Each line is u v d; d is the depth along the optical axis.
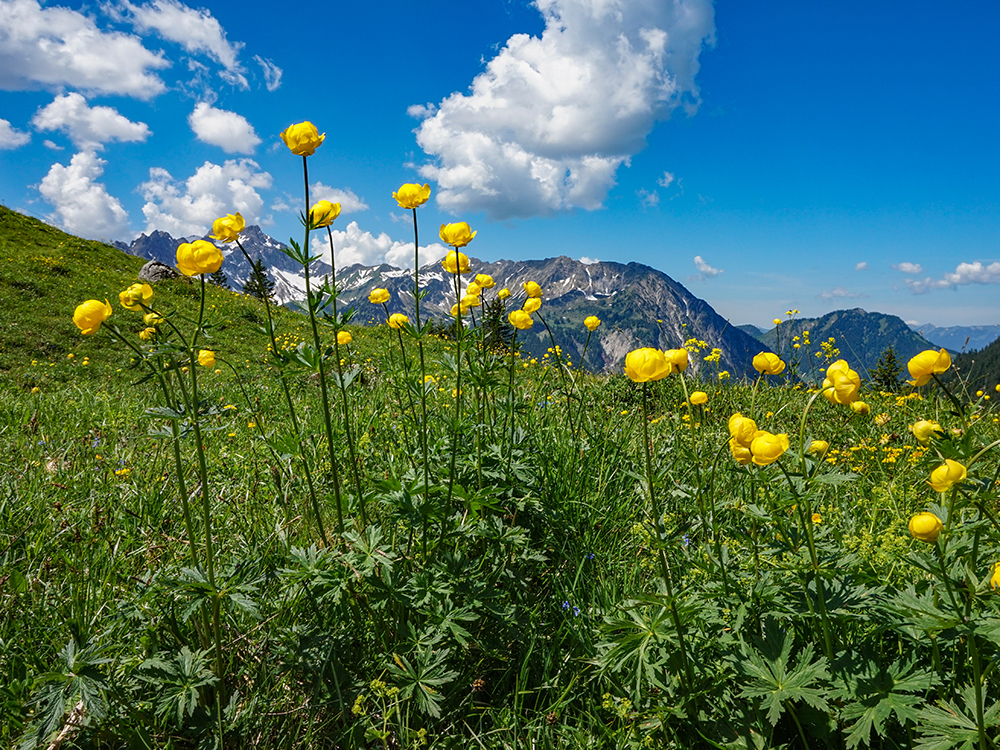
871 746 1.56
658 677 1.79
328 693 1.83
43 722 1.39
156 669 1.68
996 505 1.64
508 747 1.72
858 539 2.12
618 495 3.06
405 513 2.12
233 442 3.87
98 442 3.82
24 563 2.27
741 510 2.26
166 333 1.69
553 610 2.31
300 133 1.73
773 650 1.57
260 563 1.94
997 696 1.47
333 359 2.09
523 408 3.12
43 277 18.64
